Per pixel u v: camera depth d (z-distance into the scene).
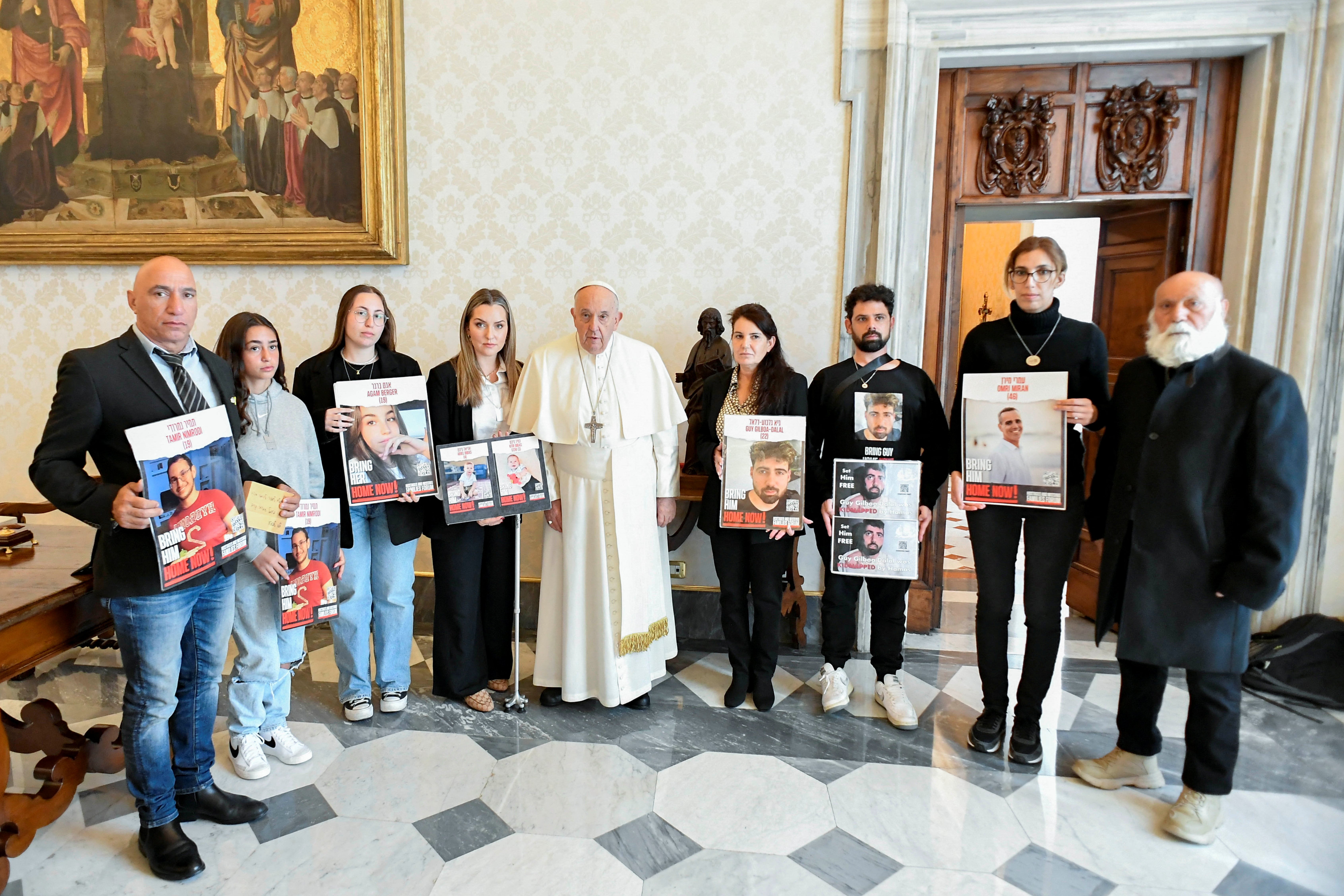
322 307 3.89
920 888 2.03
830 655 3.08
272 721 2.66
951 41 3.41
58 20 3.84
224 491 2.02
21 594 2.09
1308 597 3.53
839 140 3.53
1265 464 2.06
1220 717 2.20
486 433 2.92
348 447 2.66
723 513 2.88
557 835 2.25
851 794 2.47
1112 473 2.52
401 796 2.44
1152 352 2.24
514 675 3.24
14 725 2.20
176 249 3.85
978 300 8.59
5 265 4.00
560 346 2.92
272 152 3.81
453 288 3.82
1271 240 3.39
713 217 3.64
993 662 2.71
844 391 2.91
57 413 1.86
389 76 3.67
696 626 3.85
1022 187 3.66
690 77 3.58
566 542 2.94
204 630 2.21
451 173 3.76
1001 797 2.46
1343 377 3.37
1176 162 3.58
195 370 2.09
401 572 2.93
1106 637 3.88
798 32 3.50
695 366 3.45
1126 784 2.52
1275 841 2.25
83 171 3.92
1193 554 2.18
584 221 3.71
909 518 2.82
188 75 3.81
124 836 2.24
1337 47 3.21
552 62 3.64
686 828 2.29
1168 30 3.32
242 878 2.06
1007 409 2.56
